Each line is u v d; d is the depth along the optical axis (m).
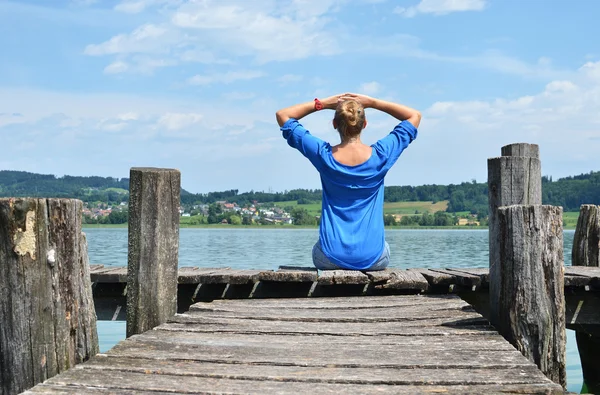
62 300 3.98
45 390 3.31
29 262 3.88
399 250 35.38
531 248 4.70
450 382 3.47
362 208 6.80
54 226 3.95
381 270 7.03
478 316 5.18
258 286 6.71
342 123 6.67
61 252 3.98
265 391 3.32
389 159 6.73
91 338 4.20
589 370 8.37
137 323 4.90
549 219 4.73
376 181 6.76
